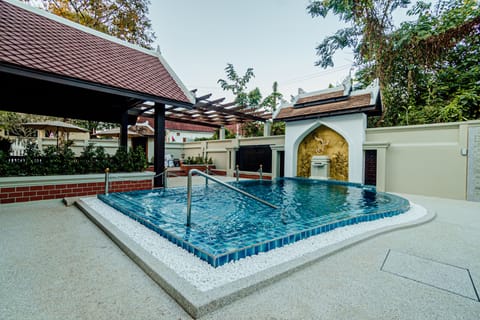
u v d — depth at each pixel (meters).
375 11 12.88
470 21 10.79
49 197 6.73
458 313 2.16
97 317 2.04
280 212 5.77
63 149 7.57
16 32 6.56
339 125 11.23
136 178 8.40
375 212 5.44
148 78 8.79
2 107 8.13
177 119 16.14
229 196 8.12
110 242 3.85
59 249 3.53
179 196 7.81
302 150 13.13
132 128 19.14
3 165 6.17
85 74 6.84
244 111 14.28
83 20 14.73
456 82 11.85
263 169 15.01
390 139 10.07
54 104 9.05
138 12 16.39
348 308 2.21
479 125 8.05
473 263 3.21
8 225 4.65
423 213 5.94
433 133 9.03
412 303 2.30
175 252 3.25
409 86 12.66
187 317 2.07
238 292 2.31
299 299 2.34
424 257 3.38
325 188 10.00
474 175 8.09
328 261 3.22
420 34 11.67
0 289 2.44
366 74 14.84
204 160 18.62
